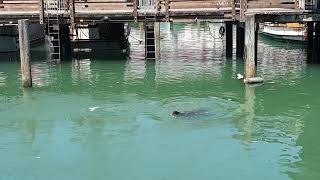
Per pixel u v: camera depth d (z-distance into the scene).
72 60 31.45
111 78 26.03
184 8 27.91
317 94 21.83
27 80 23.66
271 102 20.67
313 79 24.72
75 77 26.28
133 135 16.92
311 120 18.33
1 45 33.91
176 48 39.00
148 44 30.11
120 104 20.83
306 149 15.55
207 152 15.36
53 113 19.64
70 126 18.06
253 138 16.48
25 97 22.17
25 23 23.06
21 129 17.86
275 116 18.88
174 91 22.98
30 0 30.12
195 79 25.47
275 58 32.00
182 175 13.82
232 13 26.88
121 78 26.05
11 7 28.36
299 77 25.28
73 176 13.93
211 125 17.83
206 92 22.61
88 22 28.75
